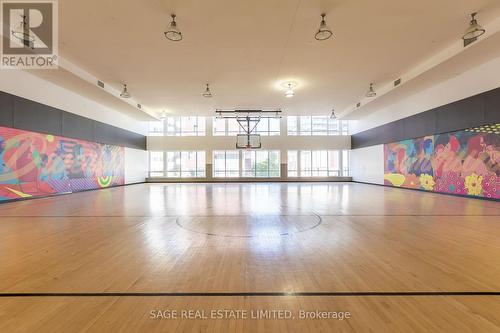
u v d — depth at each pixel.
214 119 15.40
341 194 8.43
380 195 8.09
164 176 15.45
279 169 15.50
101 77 7.81
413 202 6.50
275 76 7.70
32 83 7.29
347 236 3.43
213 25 4.96
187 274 2.26
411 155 9.71
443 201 6.64
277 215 4.86
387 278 2.17
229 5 4.36
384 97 9.52
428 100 8.64
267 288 2.01
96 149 10.37
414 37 5.48
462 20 4.86
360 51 6.11
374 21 4.86
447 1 4.30
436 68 6.71
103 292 1.95
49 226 4.04
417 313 1.67
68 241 3.24
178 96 9.84
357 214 4.93
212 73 7.45
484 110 6.65
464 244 3.06
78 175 9.31
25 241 3.25
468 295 1.89
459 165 7.57
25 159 7.15
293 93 8.95
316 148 15.42
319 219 4.49
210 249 2.92
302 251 2.85
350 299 1.85
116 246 3.04
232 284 2.07
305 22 4.88
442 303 1.79
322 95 9.79
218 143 15.37
